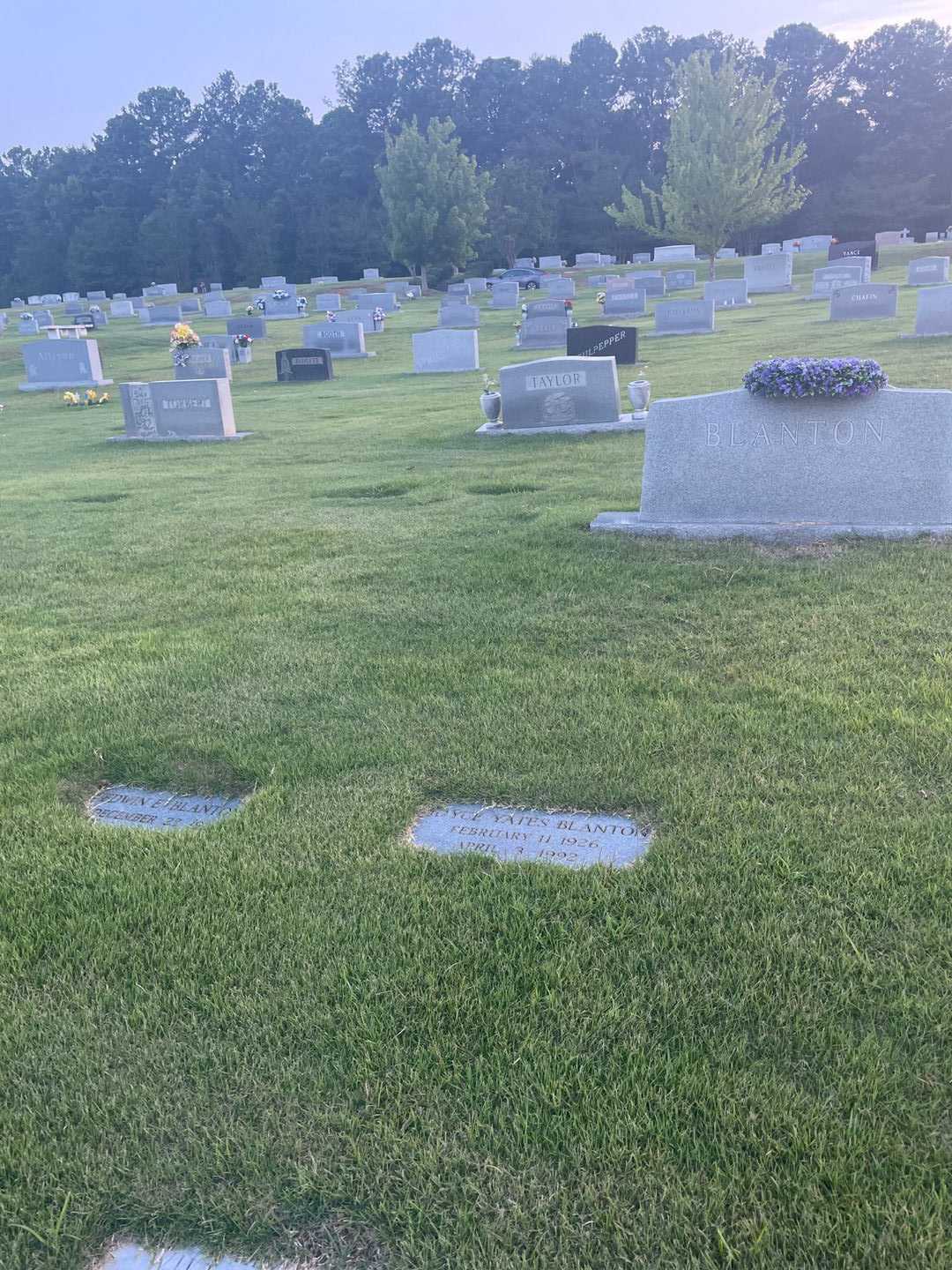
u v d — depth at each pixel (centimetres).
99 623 663
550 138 9600
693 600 629
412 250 6222
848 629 556
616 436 1385
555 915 321
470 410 1830
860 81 9081
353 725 469
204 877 355
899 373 1569
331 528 912
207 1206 225
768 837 357
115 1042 278
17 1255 218
